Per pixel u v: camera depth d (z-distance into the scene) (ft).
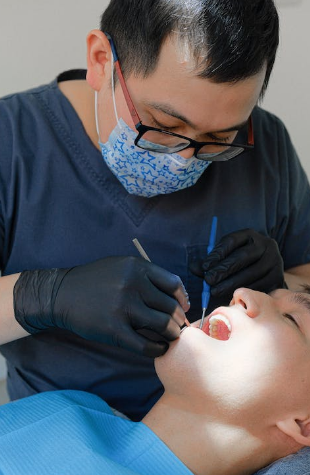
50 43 5.14
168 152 3.25
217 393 3.35
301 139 6.27
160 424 3.43
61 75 4.05
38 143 3.78
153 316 3.31
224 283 3.78
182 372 3.38
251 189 4.15
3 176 3.71
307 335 3.60
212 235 3.88
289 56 5.89
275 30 2.97
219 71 2.75
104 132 3.54
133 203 3.84
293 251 4.57
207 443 3.36
